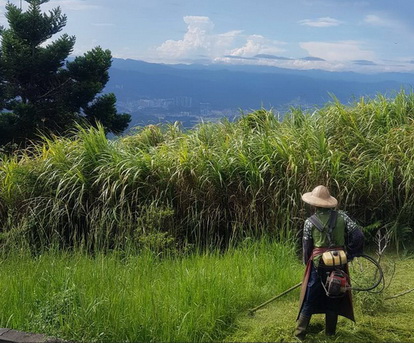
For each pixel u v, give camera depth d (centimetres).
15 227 855
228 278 583
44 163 901
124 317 477
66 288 530
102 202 846
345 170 827
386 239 777
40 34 2105
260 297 571
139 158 874
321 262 458
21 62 1966
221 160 847
